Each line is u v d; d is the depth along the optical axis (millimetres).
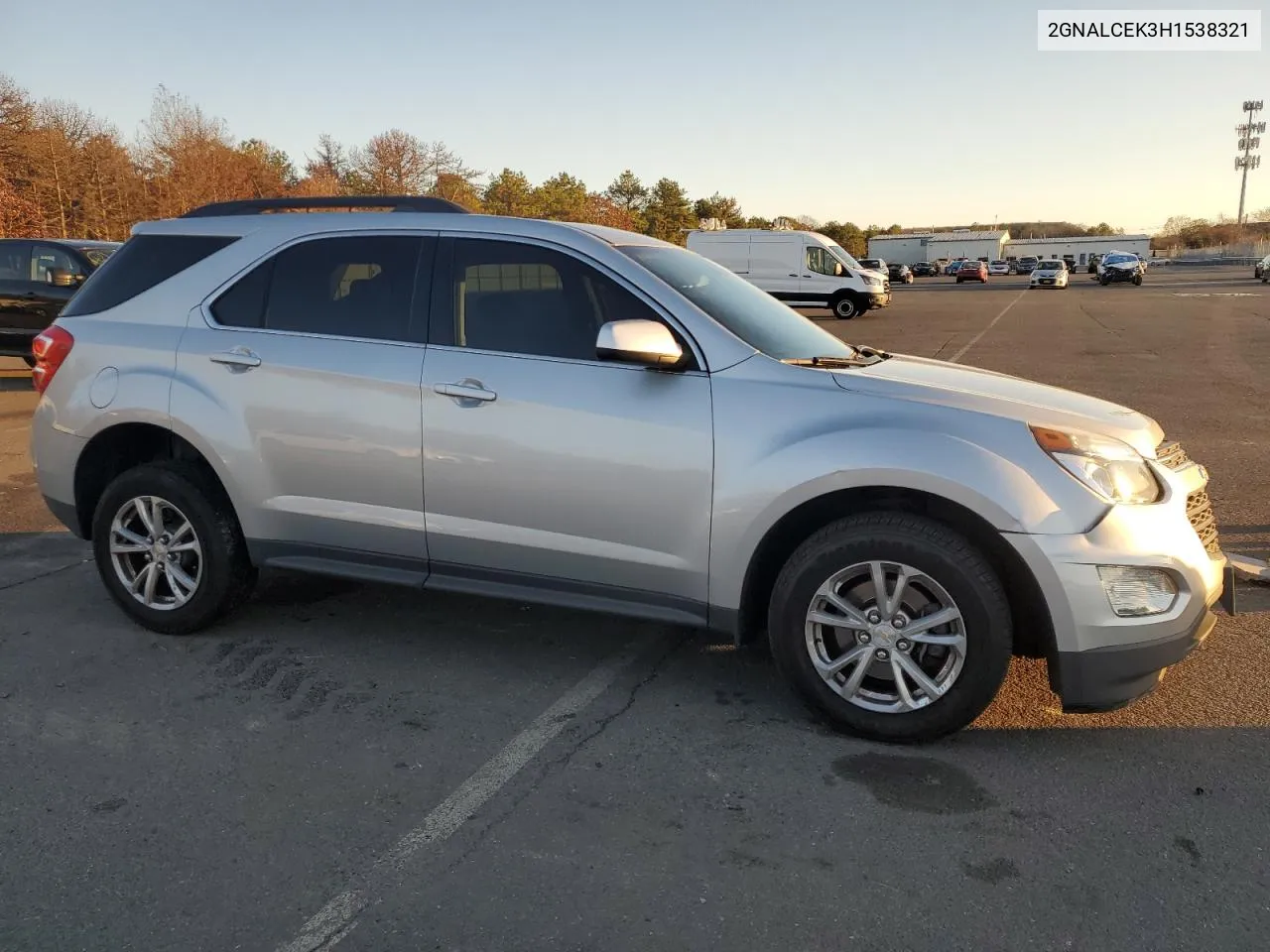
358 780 3148
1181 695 3729
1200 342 17984
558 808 2984
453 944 2377
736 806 2996
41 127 44250
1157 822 2893
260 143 80375
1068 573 3051
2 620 4559
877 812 2959
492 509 3732
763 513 3342
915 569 3197
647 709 3668
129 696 3762
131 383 4203
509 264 3801
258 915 2486
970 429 3201
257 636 4379
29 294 11969
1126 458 3199
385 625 4520
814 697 3430
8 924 2449
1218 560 3369
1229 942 2373
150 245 4418
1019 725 3508
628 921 2461
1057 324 23484
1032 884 2607
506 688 3850
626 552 3582
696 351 3516
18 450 8578
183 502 4168
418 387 3779
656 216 93250
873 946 2369
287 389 3975
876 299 27188
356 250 4035
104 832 2852
